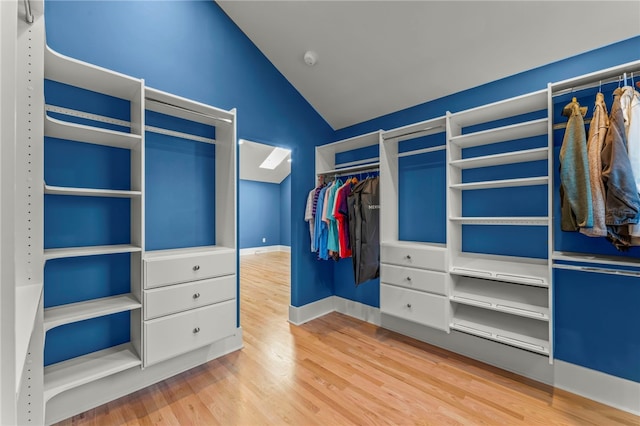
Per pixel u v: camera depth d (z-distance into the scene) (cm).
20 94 125
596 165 148
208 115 210
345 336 255
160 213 204
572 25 167
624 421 152
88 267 172
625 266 163
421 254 219
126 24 184
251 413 158
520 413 157
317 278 305
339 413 158
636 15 154
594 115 155
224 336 196
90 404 161
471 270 195
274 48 253
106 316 178
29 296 113
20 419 113
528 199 201
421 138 259
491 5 172
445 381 187
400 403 166
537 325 191
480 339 212
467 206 228
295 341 245
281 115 275
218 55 229
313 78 272
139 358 166
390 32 209
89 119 172
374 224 261
